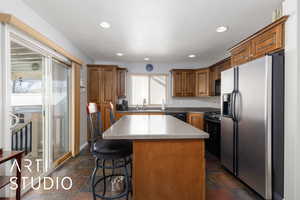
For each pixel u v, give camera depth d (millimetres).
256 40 1944
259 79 1670
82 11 1957
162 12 1978
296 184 1476
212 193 1847
